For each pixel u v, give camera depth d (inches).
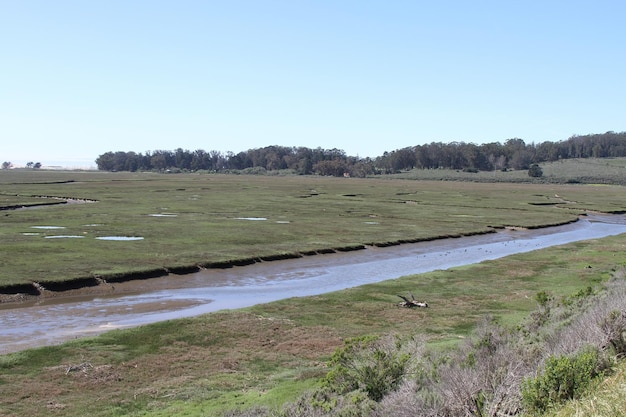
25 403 655.8
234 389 714.8
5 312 1095.6
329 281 1477.6
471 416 415.5
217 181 6889.8
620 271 1375.5
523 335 650.2
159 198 3961.6
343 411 488.1
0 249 1683.1
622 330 496.4
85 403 660.7
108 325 1027.9
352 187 5969.5
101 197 3966.5
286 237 2150.6
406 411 440.1
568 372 398.6
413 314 1099.9
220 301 1240.2
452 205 3858.3
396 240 2145.7
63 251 1696.6
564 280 1435.8
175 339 917.8
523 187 6722.4
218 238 2075.5
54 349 847.7
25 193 4227.4
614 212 3757.4
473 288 1342.3
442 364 557.0
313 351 879.7
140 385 724.0
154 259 1600.6
